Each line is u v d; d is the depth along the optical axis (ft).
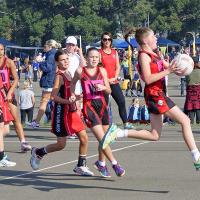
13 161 55.26
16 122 59.62
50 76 74.49
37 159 48.67
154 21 373.20
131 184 44.37
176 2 369.50
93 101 44.68
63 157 56.54
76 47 63.00
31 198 40.75
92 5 363.76
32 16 366.84
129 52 149.18
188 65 40.27
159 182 44.88
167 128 78.33
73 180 46.26
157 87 40.96
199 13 373.20
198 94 81.20
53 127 47.44
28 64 224.33
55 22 356.38
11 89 56.34
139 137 41.57
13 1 379.55
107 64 63.98
